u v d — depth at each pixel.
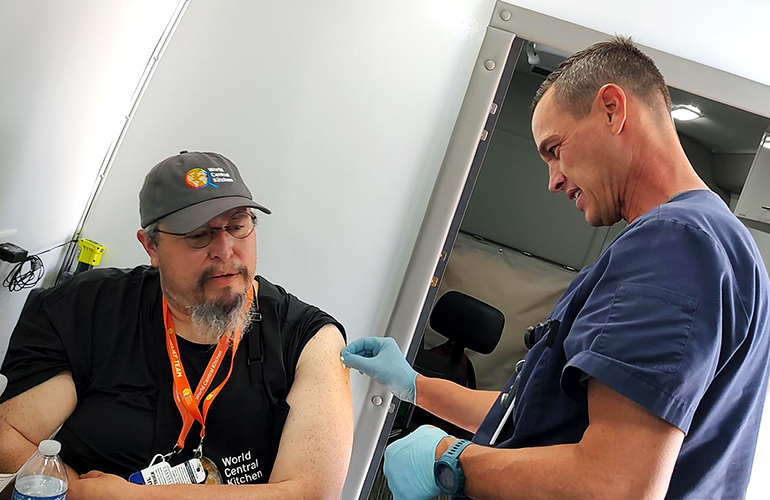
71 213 2.29
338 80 2.38
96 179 2.38
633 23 2.40
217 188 1.69
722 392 1.12
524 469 1.11
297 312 1.83
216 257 1.64
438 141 2.40
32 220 2.02
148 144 2.40
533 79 3.22
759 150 2.58
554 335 1.29
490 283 3.23
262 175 2.39
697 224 1.10
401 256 2.41
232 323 1.67
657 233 1.12
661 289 1.06
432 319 3.01
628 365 1.03
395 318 2.33
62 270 2.38
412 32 2.38
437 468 1.25
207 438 1.65
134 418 1.63
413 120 2.39
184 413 1.64
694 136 2.80
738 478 1.23
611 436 1.02
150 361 1.68
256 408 1.68
